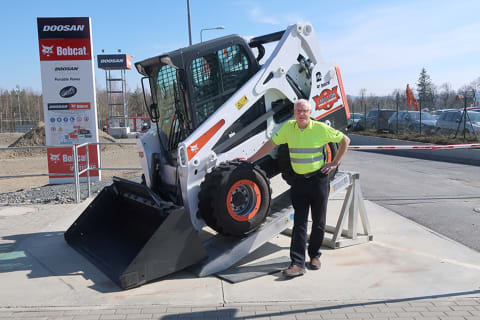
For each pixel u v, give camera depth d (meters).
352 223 5.32
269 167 5.24
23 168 15.55
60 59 10.80
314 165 4.23
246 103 4.82
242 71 5.04
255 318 3.32
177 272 4.38
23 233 6.01
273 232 4.78
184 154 4.37
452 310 3.41
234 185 4.39
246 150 4.95
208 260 4.33
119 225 5.45
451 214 6.96
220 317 3.34
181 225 4.16
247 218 4.52
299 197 4.35
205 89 4.76
